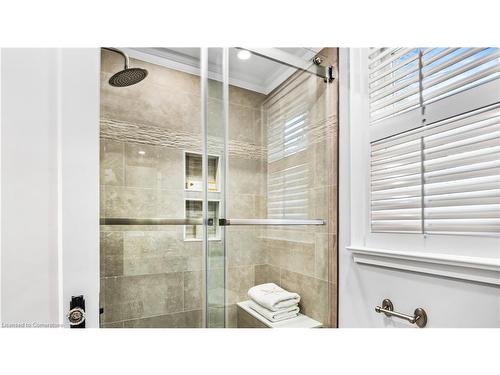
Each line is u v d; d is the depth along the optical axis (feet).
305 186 3.99
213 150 3.44
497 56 2.28
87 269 1.94
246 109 3.67
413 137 2.95
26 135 1.83
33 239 1.81
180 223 3.43
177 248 3.40
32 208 1.81
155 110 3.36
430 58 2.81
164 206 3.37
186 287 3.40
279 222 3.79
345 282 3.72
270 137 3.80
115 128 3.19
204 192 3.40
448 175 2.57
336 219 3.92
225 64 3.53
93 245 1.97
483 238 2.27
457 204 2.48
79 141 1.98
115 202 3.17
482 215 2.29
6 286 1.73
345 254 3.75
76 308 1.87
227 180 3.48
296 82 4.03
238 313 3.46
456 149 2.53
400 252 2.80
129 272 3.20
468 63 2.48
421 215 2.78
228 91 3.54
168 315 3.30
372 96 3.50
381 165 3.33
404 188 3.01
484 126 2.32
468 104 2.44
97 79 2.08
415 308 2.75
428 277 2.64
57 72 1.95
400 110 3.11
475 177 2.36
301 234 3.92
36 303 1.80
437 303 2.55
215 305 3.37
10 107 1.80
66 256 1.88
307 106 4.12
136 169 3.27
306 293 3.85
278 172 3.83
